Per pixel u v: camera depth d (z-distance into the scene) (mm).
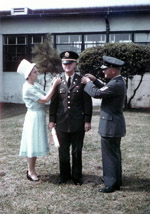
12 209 3377
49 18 14281
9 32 14766
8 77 14922
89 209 3371
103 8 13523
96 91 3723
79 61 11383
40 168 4828
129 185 4082
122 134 3828
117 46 11047
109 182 3830
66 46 14273
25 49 14695
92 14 13633
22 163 5086
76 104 4008
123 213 3268
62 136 4059
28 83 4121
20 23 14625
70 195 3740
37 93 4035
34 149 4043
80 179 4105
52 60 11156
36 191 3881
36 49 11492
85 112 4031
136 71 11148
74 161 4066
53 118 4109
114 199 3615
